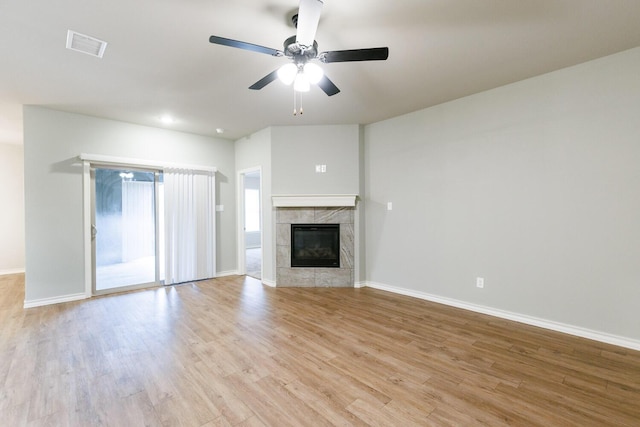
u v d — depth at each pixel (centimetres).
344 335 291
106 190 441
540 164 307
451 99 369
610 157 269
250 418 177
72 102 368
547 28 226
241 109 397
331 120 449
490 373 224
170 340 281
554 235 300
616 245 267
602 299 274
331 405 189
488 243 346
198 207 517
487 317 338
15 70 285
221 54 259
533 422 173
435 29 226
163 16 208
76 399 194
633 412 181
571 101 287
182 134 506
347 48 253
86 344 273
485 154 346
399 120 430
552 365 235
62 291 400
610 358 244
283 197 466
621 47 254
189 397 196
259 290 455
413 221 417
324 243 480
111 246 445
